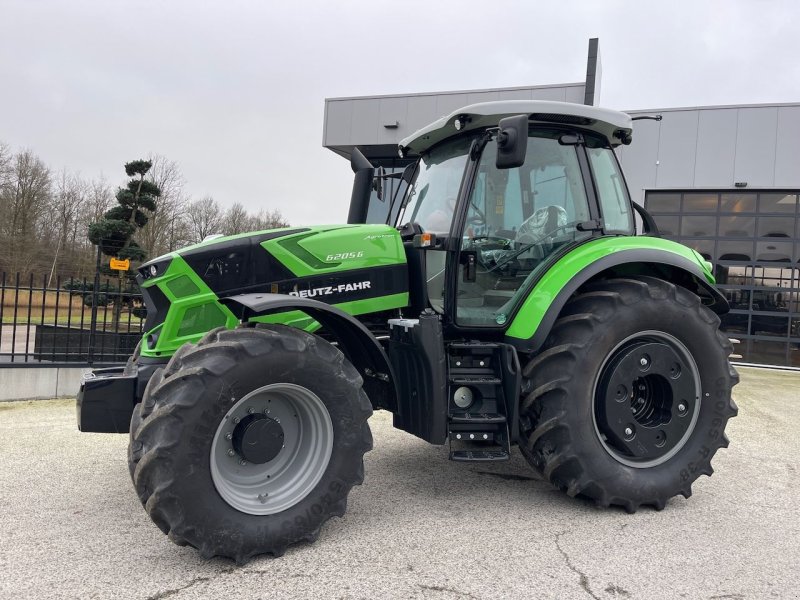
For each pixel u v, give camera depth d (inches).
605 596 85.0
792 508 124.6
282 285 118.2
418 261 128.4
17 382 231.8
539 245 131.6
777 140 425.1
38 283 751.1
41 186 1166.3
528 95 450.0
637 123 454.9
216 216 1605.6
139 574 88.7
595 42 437.4
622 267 135.4
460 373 117.6
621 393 119.3
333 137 484.1
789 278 429.7
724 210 445.1
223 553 90.7
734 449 178.5
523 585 87.5
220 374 89.6
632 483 117.3
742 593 87.0
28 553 95.5
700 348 126.0
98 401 107.3
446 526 109.9
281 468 101.3
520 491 131.3
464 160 131.4
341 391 101.1
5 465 144.3
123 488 128.3
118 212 464.8
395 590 85.0
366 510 117.9
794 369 424.8
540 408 117.0
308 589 84.8
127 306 297.1
